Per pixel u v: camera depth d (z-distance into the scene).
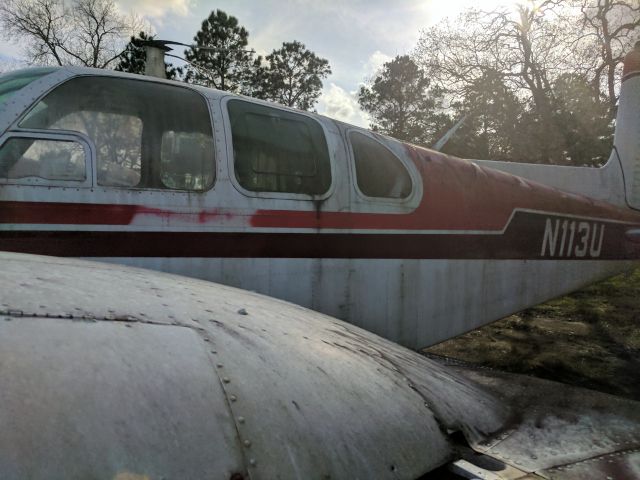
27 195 2.55
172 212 2.85
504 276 4.49
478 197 4.29
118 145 2.79
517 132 20.23
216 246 2.97
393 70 31.78
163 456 1.05
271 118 3.35
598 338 6.23
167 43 3.94
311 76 31.81
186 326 1.51
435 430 1.75
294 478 1.21
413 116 31.06
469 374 3.31
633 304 8.48
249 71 28.67
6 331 1.16
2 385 1.00
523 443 1.89
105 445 1.00
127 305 1.52
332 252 3.41
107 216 2.70
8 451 0.89
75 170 2.67
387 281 3.69
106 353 1.22
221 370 1.36
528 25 20.31
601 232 5.38
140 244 2.77
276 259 3.17
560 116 19.34
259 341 1.62
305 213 3.29
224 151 3.05
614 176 5.90
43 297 1.40
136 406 1.10
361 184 3.60
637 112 5.99
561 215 4.97
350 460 1.37
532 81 20.72
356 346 2.06
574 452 1.83
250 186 3.12
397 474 1.46
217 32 27.45
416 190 3.87
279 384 1.44
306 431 1.34
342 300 3.46
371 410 1.59
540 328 6.78
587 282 5.30
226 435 1.17
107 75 2.92
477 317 4.30
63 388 1.06
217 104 3.16
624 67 6.05
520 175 5.34
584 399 2.58
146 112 2.92
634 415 2.30
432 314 3.98
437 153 4.32
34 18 22.58
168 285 1.94
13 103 2.62
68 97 2.75
